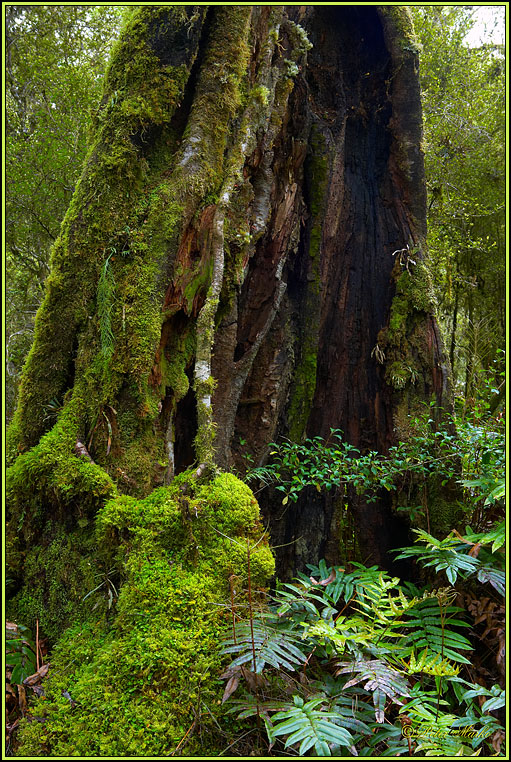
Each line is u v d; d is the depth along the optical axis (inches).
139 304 88.1
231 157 101.3
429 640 86.0
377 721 67.7
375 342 132.6
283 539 119.9
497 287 306.0
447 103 269.9
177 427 99.0
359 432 130.8
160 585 75.5
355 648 75.7
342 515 125.1
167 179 93.4
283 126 119.6
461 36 275.0
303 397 126.3
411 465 113.9
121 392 88.4
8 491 86.9
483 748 81.6
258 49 111.3
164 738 65.4
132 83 92.7
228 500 84.4
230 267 104.7
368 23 137.2
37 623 83.1
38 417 92.0
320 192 128.5
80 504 83.7
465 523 118.1
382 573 100.3
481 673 97.0
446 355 128.0
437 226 276.1
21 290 278.4
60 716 68.5
